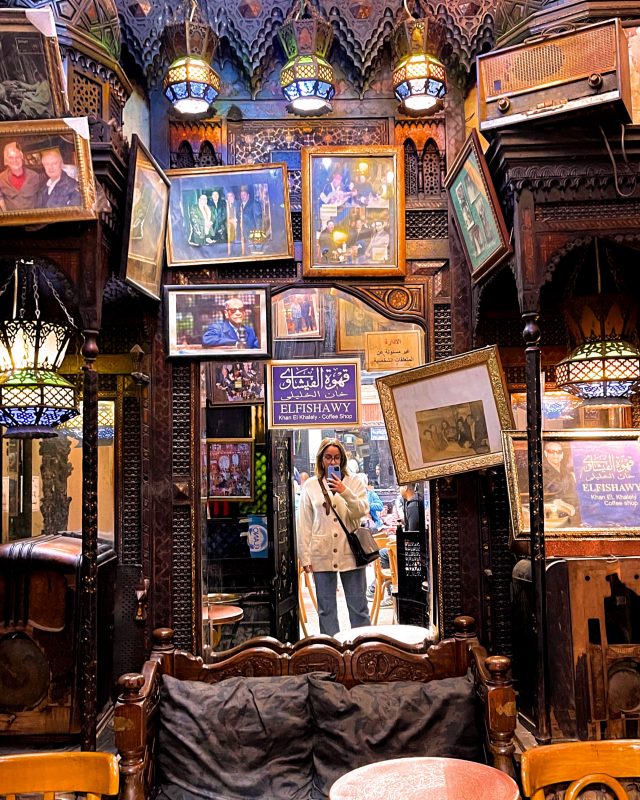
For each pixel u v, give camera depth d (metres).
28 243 2.54
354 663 3.09
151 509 3.27
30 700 2.82
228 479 3.60
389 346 3.50
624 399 3.03
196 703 2.88
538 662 2.66
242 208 3.28
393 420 3.27
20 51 2.34
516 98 2.58
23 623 2.83
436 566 3.26
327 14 3.32
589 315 3.03
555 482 2.94
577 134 2.58
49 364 2.92
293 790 2.77
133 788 2.55
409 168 3.38
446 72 3.36
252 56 3.32
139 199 2.76
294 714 2.87
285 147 3.38
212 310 3.30
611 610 2.85
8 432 2.92
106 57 2.86
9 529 3.37
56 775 1.98
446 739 2.80
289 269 3.34
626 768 1.95
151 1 3.25
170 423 3.30
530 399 2.65
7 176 2.43
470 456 3.18
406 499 3.54
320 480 3.70
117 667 3.27
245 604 3.57
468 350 3.30
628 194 2.60
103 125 2.57
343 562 3.63
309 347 3.52
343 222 3.30
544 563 2.68
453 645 3.09
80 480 3.38
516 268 2.66
